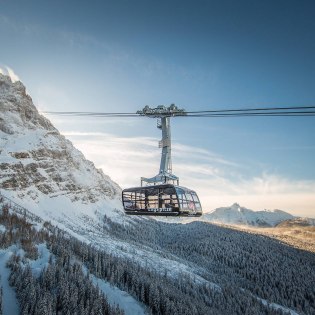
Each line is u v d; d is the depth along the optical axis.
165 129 29.56
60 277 63.09
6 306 50.38
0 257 65.88
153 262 151.62
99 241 173.88
